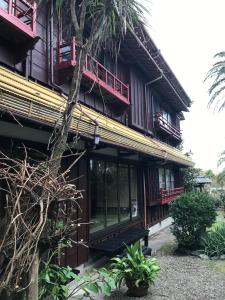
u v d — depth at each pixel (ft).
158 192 49.80
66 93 25.77
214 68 46.14
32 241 9.19
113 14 14.23
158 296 20.07
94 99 31.40
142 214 41.65
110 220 31.91
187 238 32.04
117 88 35.53
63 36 25.88
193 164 66.28
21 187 9.24
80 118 17.62
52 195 9.77
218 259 29.43
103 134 22.03
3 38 20.31
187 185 73.20
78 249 24.77
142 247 31.27
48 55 24.54
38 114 15.19
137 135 37.06
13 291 9.24
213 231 33.81
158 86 49.06
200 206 31.83
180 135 69.67
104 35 16.30
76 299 18.31
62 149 11.87
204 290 21.18
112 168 33.37
